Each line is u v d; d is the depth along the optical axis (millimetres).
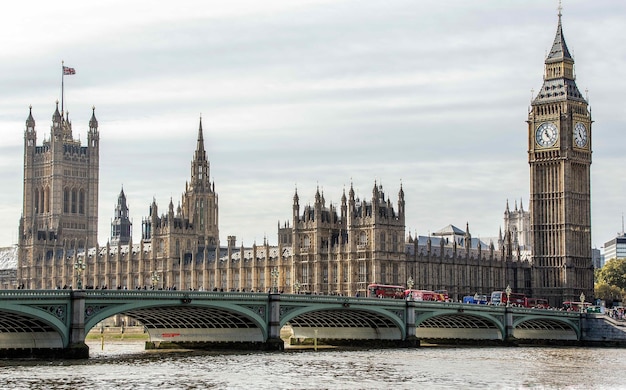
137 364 174500
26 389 140750
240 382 151000
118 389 141875
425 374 166375
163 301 185750
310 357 193750
